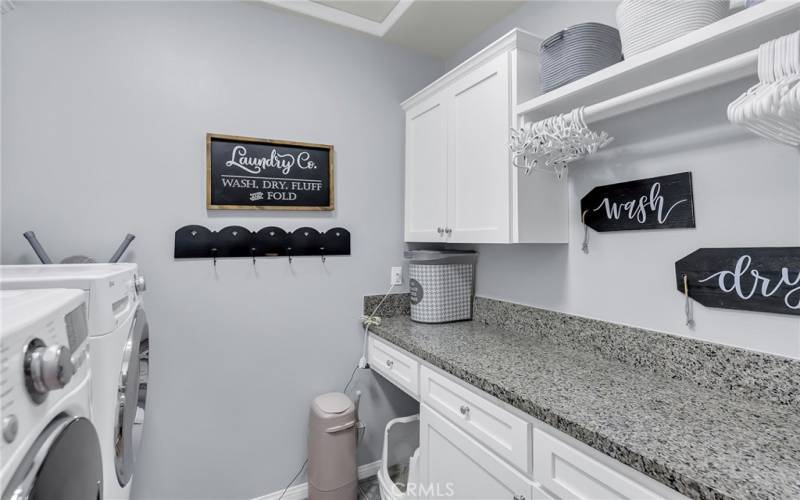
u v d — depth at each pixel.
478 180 1.61
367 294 2.15
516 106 1.43
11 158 1.44
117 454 1.05
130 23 1.63
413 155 2.11
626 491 0.79
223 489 1.80
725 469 0.70
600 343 1.42
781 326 0.99
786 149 0.98
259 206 1.86
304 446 1.99
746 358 1.04
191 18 1.74
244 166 1.83
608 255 1.41
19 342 0.51
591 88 1.18
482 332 1.83
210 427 1.78
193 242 1.73
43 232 1.48
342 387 2.08
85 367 0.79
